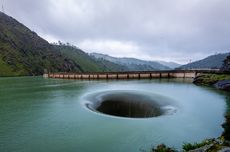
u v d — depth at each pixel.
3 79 143.38
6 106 47.41
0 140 26.91
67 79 126.38
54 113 40.47
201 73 90.62
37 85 91.94
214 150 16.44
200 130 29.70
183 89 66.31
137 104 47.78
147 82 89.75
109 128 30.92
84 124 33.06
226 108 42.09
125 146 24.59
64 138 27.31
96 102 51.25
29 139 27.17
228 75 74.25
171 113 38.66
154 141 25.94
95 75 118.88
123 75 113.56
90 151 23.38
